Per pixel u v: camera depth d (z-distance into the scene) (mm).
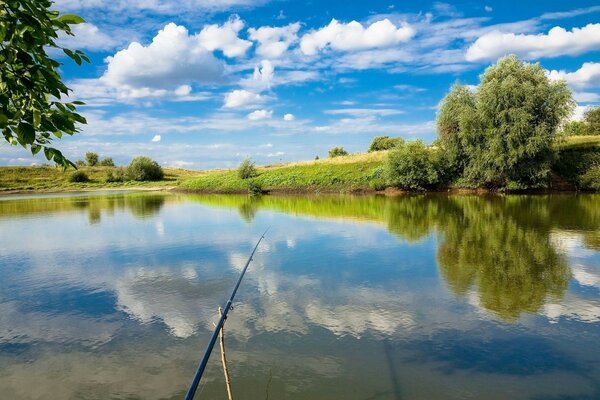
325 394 6387
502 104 39125
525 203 32281
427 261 14508
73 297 11734
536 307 9891
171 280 13039
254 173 63500
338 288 11656
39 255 17438
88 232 23266
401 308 10000
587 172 40969
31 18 2861
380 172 51812
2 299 11766
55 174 94375
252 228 23000
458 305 10125
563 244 16703
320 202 39469
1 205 44344
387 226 22531
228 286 12156
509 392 6395
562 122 38281
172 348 8234
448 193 45375
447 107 44281
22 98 3014
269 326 9055
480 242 17562
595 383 6605
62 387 6988
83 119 3270
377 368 7156
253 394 6426
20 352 8352
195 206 37656
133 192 66312
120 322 9727
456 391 6426
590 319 9109
